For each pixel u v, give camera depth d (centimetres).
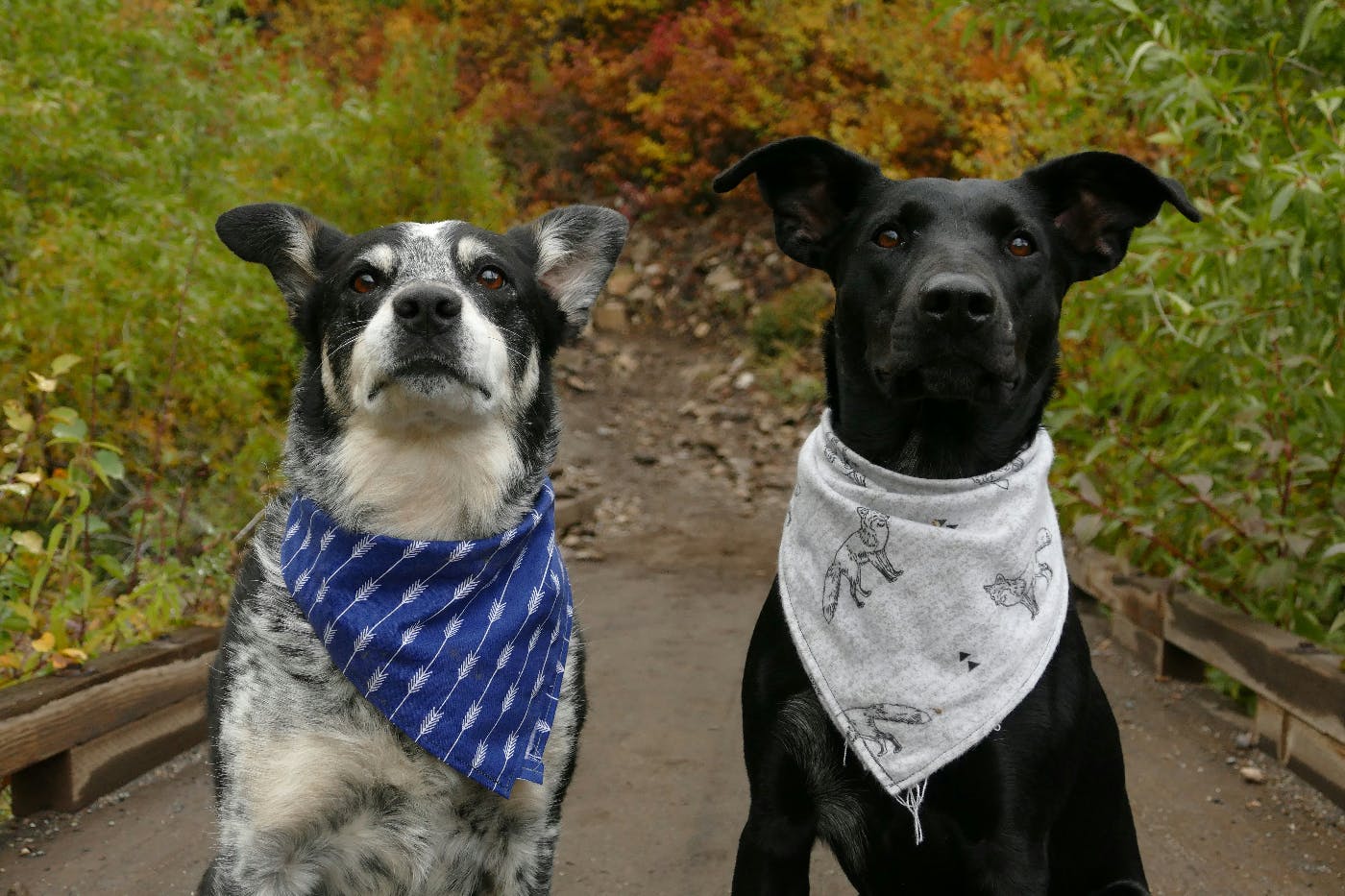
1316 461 147
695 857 129
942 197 107
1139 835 131
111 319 177
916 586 105
